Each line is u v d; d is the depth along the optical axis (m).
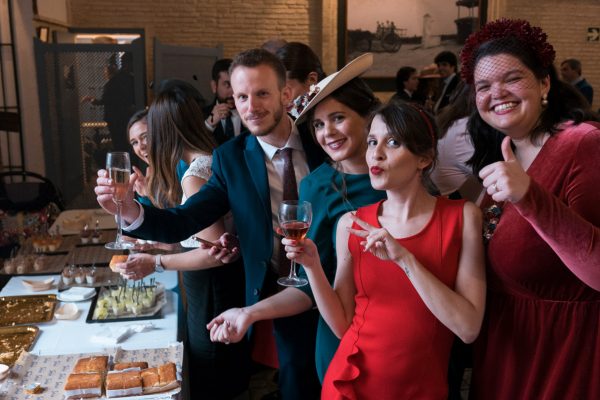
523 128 1.47
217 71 5.13
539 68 1.43
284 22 8.52
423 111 1.50
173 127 2.46
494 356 1.59
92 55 5.41
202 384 2.55
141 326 2.29
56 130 5.47
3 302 2.53
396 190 1.53
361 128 1.83
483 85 1.48
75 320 2.39
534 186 1.25
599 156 1.36
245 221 2.10
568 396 1.48
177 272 2.97
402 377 1.49
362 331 1.55
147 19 8.20
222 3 8.33
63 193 5.57
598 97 9.32
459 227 1.50
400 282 1.51
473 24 8.84
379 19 8.68
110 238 3.66
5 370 1.86
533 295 1.51
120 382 1.75
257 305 1.78
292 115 2.21
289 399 2.14
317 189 1.90
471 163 1.82
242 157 2.14
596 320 1.45
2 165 6.08
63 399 1.75
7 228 3.76
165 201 2.58
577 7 9.00
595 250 1.25
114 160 1.73
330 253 1.87
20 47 6.06
